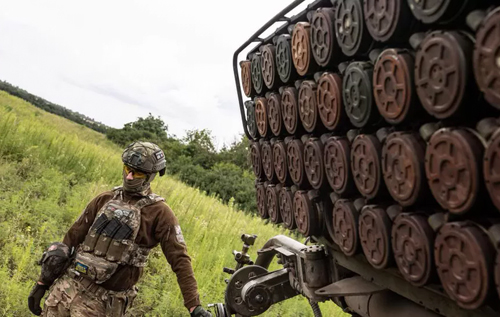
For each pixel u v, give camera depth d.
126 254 2.62
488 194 1.37
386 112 1.72
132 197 2.76
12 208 5.91
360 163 1.93
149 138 32.31
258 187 3.21
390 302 2.25
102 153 11.74
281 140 2.78
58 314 2.60
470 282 1.41
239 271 3.54
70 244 2.76
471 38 1.36
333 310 6.00
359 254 2.31
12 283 4.07
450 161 1.42
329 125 2.14
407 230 1.68
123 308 2.70
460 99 1.37
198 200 10.15
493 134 1.27
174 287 5.24
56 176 8.04
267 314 5.39
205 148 28.97
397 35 1.66
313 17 2.20
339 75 2.07
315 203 2.44
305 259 2.82
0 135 9.03
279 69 2.62
